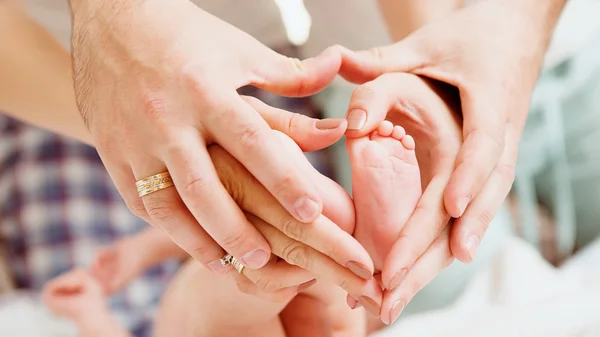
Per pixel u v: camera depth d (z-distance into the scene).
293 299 0.82
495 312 0.94
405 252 0.64
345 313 0.83
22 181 1.54
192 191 0.63
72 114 0.92
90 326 1.12
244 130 0.63
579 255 1.19
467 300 1.11
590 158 1.27
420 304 1.18
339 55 0.70
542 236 1.33
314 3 1.06
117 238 1.55
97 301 1.14
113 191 1.57
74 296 1.14
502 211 1.28
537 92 1.27
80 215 1.54
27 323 1.32
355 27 1.09
